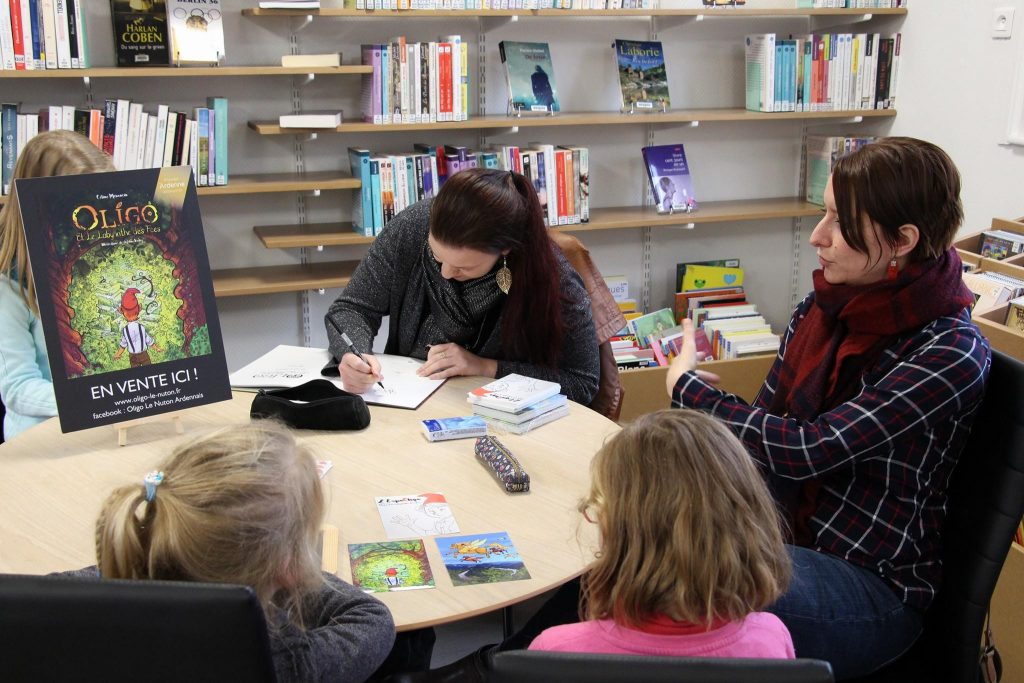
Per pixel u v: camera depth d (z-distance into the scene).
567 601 1.64
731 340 3.70
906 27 3.78
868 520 1.54
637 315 3.90
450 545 1.41
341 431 1.83
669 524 1.01
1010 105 3.31
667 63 3.89
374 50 3.20
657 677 0.86
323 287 3.34
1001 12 3.31
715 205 3.99
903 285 1.51
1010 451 1.47
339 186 3.26
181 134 3.09
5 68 2.88
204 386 1.82
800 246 4.27
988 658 1.63
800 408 1.65
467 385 2.09
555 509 1.52
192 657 0.90
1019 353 2.15
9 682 0.92
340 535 1.44
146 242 1.74
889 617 1.50
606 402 2.46
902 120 3.86
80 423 1.72
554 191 3.53
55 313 1.68
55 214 1.67
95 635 0.89
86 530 1.44
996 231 2.88
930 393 1.45
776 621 1.10
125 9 3.00
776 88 3.71
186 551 0.95
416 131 3.62
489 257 1.98
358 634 1.09
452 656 2.37
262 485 0.98
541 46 3.58
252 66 3.26
